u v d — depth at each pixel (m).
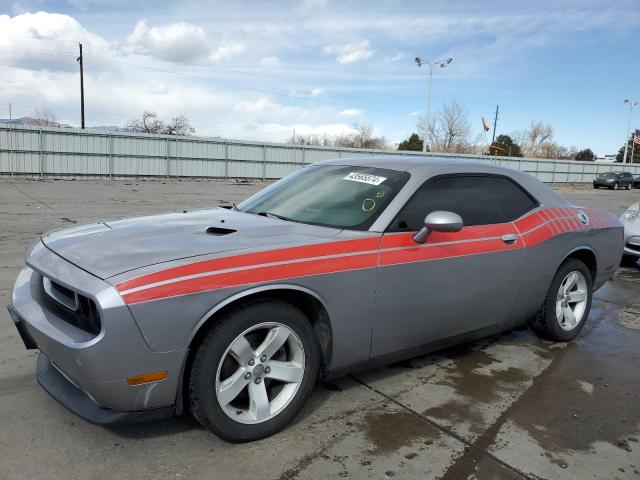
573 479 2.56
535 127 85.94
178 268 2.42
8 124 24.33
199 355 2.48
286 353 2.86
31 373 3.40
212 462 2.53
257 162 32.09
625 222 7.97
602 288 6.74
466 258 3.47
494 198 3.89
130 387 2.34
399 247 3.13
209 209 3.98
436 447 2.77
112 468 2.46
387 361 3.31
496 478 2.53
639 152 91.81
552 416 3.18
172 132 61.00
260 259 2.64
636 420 3.19
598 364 4.07
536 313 4.30
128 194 19.00
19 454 2.53
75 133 26.08
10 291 5.26
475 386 3.55
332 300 2.86
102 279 2.34
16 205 13.70
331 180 3.72
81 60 41.75
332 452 2.67
